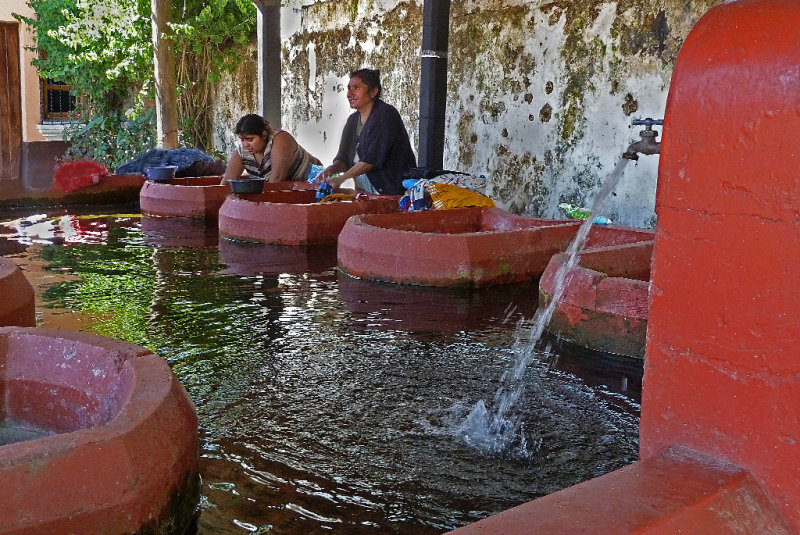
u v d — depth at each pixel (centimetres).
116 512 150
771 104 129
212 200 694
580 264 354
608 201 618
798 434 131
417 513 189
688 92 140
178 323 352
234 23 1177
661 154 147
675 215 145
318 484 202
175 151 898
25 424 210
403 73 822
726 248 137
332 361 302
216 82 1244
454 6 758
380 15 845
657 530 121
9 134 1218
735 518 130
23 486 140
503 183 724
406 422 245
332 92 945
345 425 241
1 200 789
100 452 150
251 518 183
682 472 137
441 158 673
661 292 149
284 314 371
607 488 133
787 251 129
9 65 1203
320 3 947
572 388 279
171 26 966
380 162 633
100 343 206
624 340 316
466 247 427
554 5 653
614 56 605
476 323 361
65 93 1275
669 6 561
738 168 134
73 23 1134
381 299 403
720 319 139
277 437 231
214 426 238
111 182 847
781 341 132
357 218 482
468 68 751
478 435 235
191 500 183
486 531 118
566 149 656
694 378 145
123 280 439
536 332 347
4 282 282
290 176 719
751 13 135
